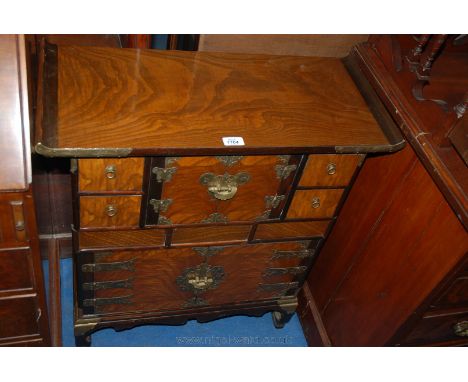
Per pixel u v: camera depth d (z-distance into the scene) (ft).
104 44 4.24
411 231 3.81
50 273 5.21
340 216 4.91
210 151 3.22
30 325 3.94
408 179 3.87
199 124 3.35
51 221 5.33
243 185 3.65
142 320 4.67
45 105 3.14
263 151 3.33
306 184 3.80
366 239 4.43
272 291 4.89
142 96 3.43
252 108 3.59
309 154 3.55
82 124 3.11
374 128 3.71
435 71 4.34
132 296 4.40
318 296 5.40
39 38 3.86
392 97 3.80
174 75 3.68
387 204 4.12
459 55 4.62
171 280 4.37
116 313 4.54
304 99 3.80
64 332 5.07
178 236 3.95
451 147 3.45
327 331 5.20
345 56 4.44
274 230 4.17
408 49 4.03
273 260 4.50
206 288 4.50
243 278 4.61
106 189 3.37
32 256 3.35
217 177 3.52
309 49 4.33
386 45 4.04
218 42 4.10
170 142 3.16
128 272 4.12
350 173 3.83
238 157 3.43
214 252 4.21
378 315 4.25
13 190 2.86
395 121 3.76
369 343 4.44
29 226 3.15
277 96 3.76
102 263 3.96
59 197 5.13
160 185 3.45
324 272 5.27
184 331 5.32
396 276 3.99
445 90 4.13
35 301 3.70
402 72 3.87
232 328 5.46
